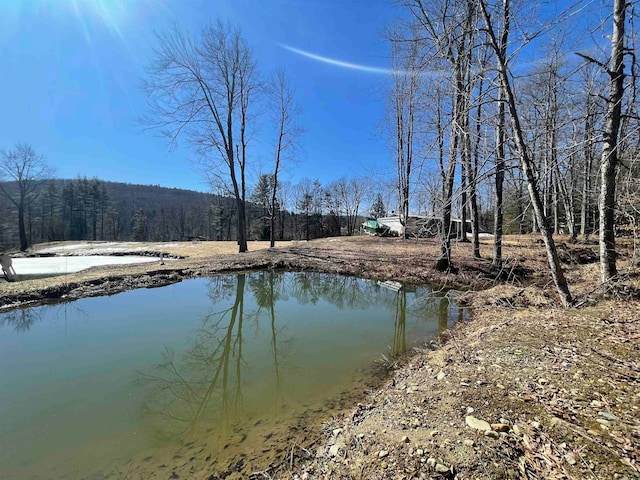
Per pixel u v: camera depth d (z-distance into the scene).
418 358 4.93
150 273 12.20
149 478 2.75
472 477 1.97
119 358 5.64
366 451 2.46
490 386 3.02
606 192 5.63
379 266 12.65
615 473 1.83
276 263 14.40
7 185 46.41
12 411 3.96
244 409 3.88
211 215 54.31
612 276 5.58
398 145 18.00
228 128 17.44
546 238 5.45
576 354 3.42
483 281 9.75
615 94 5.12
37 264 17.14
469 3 5.95
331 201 51.84
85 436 3.42
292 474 2.54
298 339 6.46
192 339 6.57
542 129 6.04
